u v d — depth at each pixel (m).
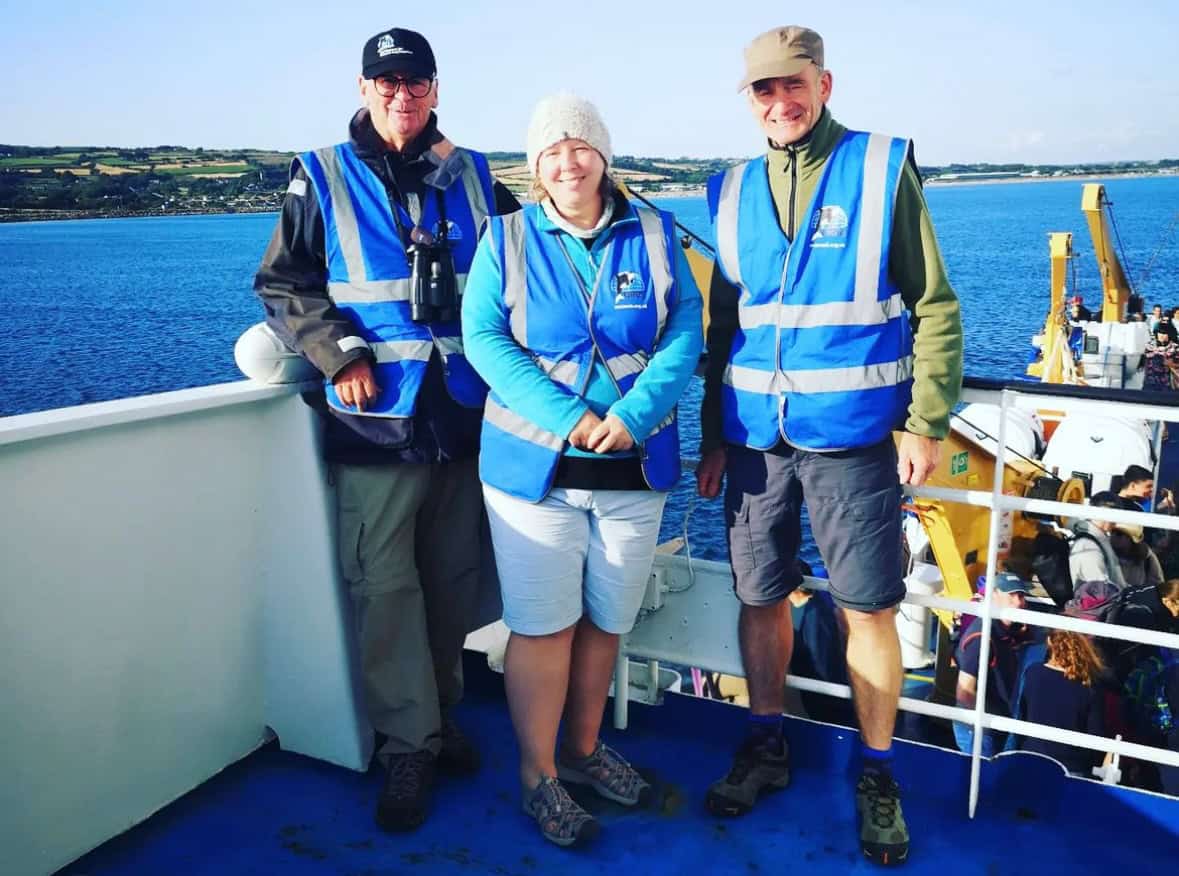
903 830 2.38
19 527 2.14
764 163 2.42
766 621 2.62
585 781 2.65
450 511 2.71
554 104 2.20
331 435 2.54
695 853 2.41
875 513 2.35
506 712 3.10
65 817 2.33
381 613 2.54
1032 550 6.32
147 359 45.22
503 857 2.40
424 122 2.53
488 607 3.09
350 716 2.72
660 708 2.97
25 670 2.20
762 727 2.64
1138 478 8.05
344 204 2.46
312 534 2.66
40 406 36.03
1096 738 2.47
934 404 2.25
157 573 2.47
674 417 2.41
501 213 2.66
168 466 2.45
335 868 2.36
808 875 2.34
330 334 2.40
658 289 2.32
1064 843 2.46
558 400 2.24
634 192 2.52
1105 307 14.33
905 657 6.03
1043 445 9.54
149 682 2.49
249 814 2.57
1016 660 4.59
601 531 2.38
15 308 68.25
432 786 2.66
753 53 2.25
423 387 2.47
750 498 2.47
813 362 2.30
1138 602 4.41
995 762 2.58
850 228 2.26
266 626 2.80
